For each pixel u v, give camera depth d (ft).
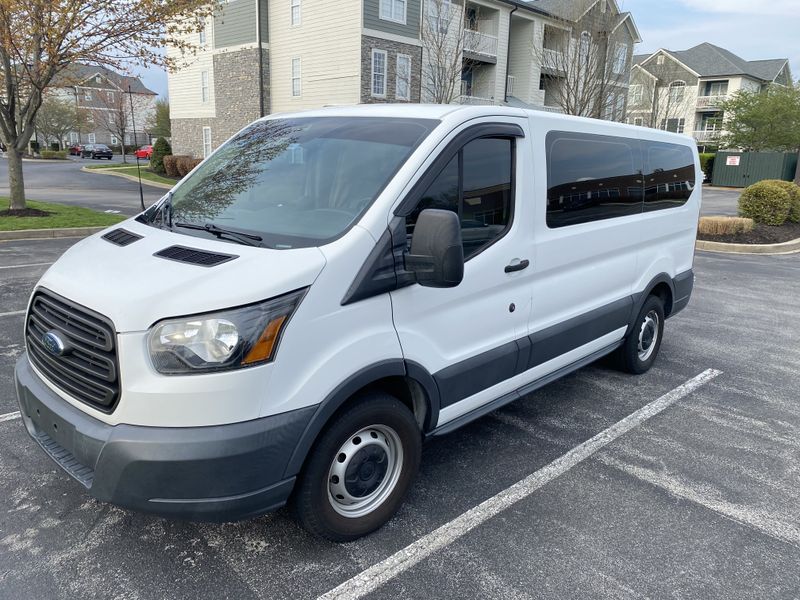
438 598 8.83
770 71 188.44
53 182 92.89
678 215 18.38
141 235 10.27
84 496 11.03
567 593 9.02
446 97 79.36
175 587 8.87
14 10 40.42
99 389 8.37
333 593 8.85
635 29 86.22
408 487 10.60
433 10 80.59
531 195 12.18
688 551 10.08
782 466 13.05
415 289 9.94
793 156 116.06
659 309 18.16
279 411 8.32
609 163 14.84
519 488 11.85
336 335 8.84
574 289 14.01
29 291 24.76
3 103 46.26
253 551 9.72
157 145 108.88
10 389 15.29
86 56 45.57
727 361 19.92
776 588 9.26
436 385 10.67
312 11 82.69
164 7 45.21
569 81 72.38
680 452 13.56
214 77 99.71
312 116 12.51
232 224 10.19
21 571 9.11
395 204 9.52
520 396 13.01
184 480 7.86
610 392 16.98
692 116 177.17
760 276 34.94
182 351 7.84
